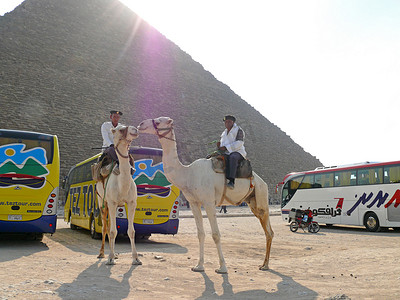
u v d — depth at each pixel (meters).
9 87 66.19
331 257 9.88
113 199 8.80
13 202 12.31
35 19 83.94
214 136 86.50
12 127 59.44
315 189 23.84
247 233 19.00
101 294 5.77
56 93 71.31
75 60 81.75
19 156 12.65
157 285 6.50
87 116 71.00
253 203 8.46
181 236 17.38
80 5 95.69
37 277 6.92
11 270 7.61
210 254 11.07
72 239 15.06
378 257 9.41
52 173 12.94
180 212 40.16
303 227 20.00
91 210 15.32
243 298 5.77
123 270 7.73
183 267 8.13
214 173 7.79
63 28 87.06
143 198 14.20
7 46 73.62
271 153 98.38
